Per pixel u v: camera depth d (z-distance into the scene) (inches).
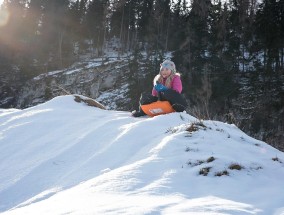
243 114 1085.1
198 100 1103.0
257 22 1424.7
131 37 2107.5
